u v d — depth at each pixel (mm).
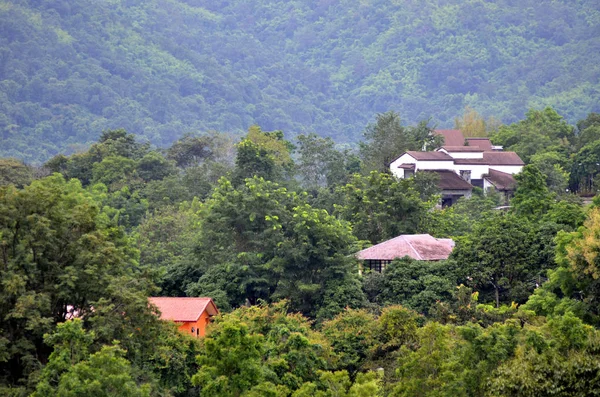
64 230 194125
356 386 166375
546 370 158875
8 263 182875
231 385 166625
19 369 180750
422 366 176500
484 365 171000
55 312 189500
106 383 156375
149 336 190625
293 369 191750
